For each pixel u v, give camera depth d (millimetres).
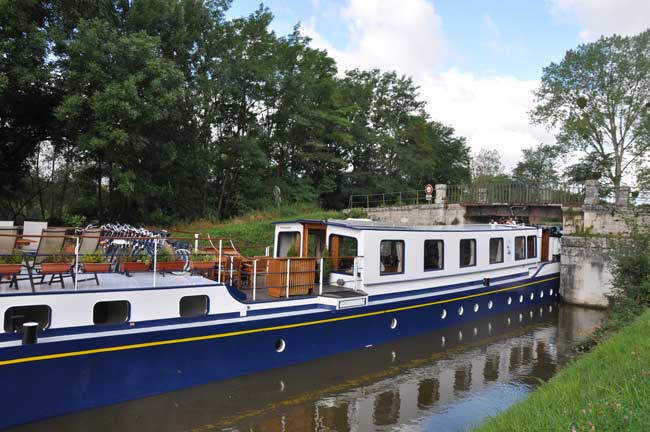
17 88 17156
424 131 44781
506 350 11891
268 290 9625
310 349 9570
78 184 25297
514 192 23078
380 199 40031
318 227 11477
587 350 10984
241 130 30422
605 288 17859
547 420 4531
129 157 19953
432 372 10031
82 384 6832
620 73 29766
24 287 6988
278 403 8023
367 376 9602
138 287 7422
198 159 24328
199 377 8031
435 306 12523
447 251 12938
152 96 17641
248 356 8641
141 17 20188
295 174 34781
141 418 7234
